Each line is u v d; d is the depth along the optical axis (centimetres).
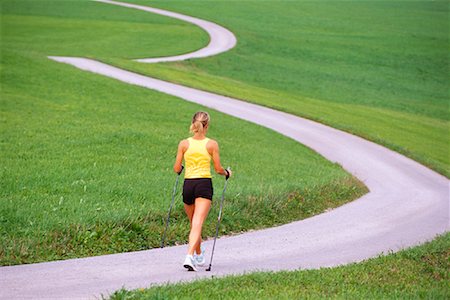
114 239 1998
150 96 6494
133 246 2005
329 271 1680
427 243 2106
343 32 16000
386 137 6431
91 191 2625
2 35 12469
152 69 8925
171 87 7506
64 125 4578
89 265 1720
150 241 2070
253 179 3341
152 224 2170
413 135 7025
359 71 12275
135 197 2534
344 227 2556
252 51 13000
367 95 10419
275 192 2850
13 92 5812
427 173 4619
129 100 6112
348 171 4394
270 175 3550
